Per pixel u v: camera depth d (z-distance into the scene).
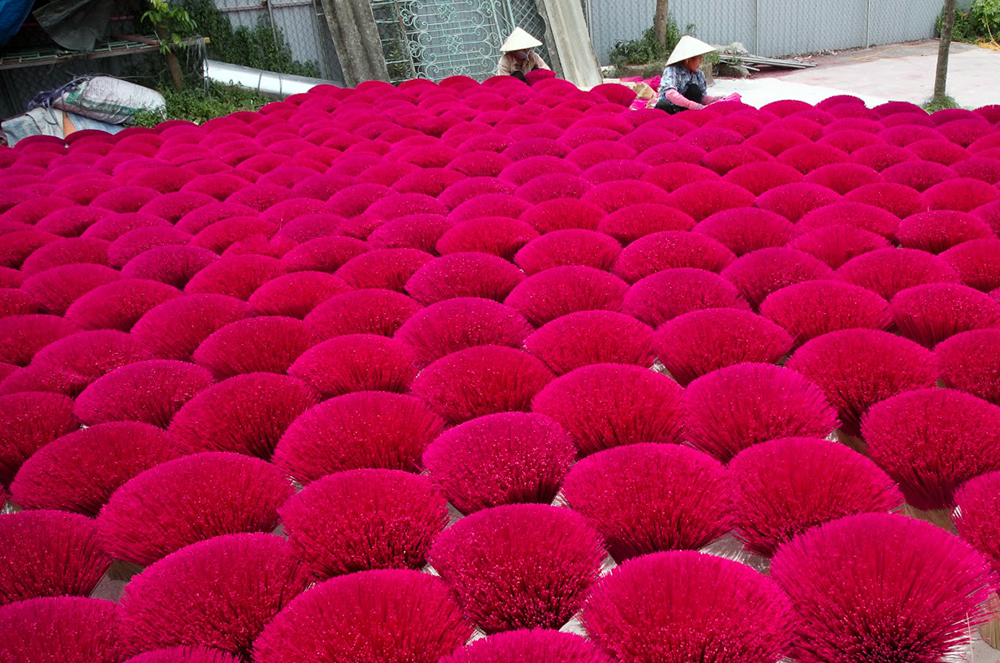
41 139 5.22
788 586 1.19
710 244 2.45
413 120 4.65
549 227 2.79
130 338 2.16
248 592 1.23
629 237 2.69
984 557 1.21
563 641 1.07
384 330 2.17
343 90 6.02
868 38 15.16
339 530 1.33
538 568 1.21
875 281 2.21
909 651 1.10
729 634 1.09
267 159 3.97
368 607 1.16
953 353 1.74
